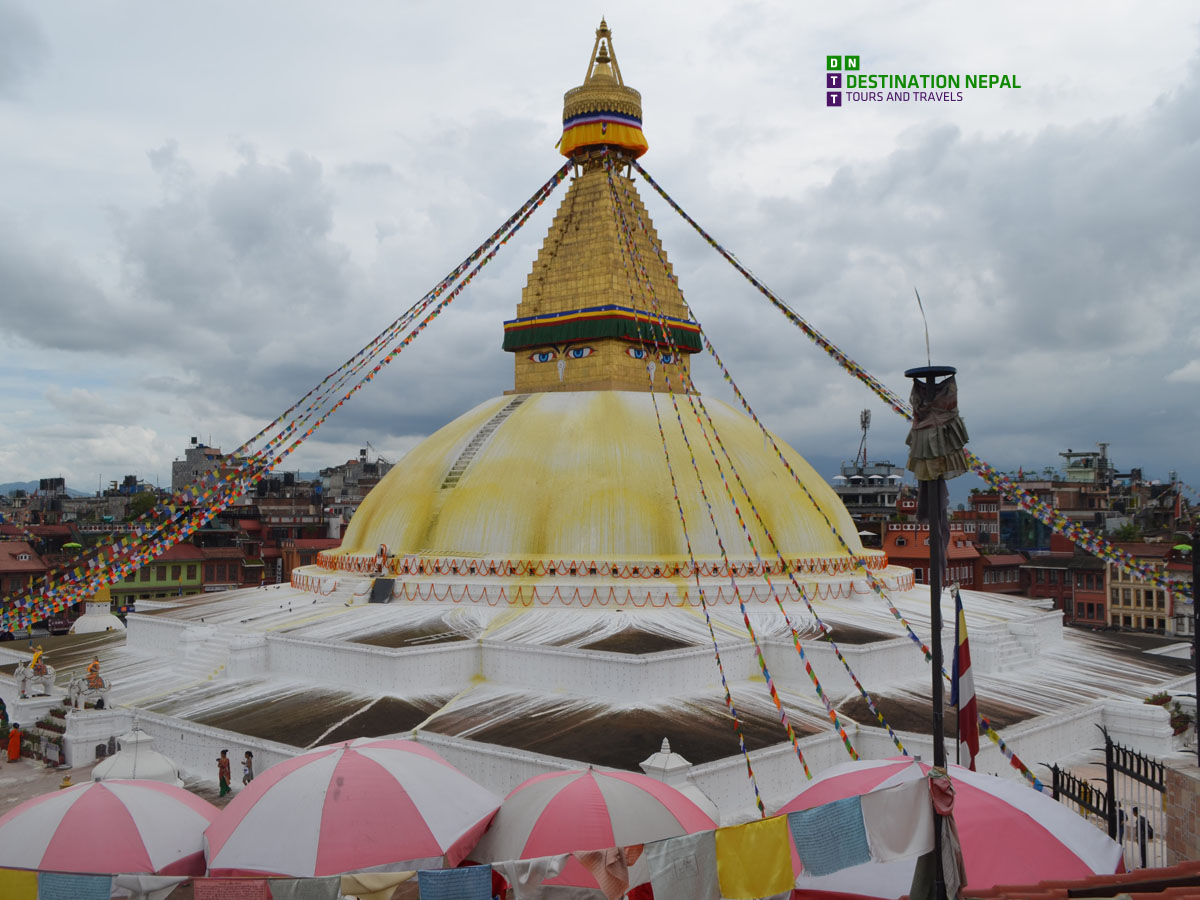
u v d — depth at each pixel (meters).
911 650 34.41
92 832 16.05
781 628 36.09
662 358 47.88
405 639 34.97
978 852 14.41
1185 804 14.91
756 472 42.69
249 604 44.72
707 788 24.62
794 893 15.42
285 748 27.91
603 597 38.03
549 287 48.03
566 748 26.53
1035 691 34.34
